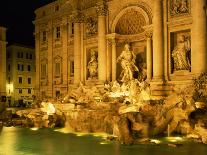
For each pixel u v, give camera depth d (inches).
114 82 1473.9
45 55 2102.6
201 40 1221.1
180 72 1312.7
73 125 1252.5
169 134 1042.7
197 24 1232.2
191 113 1041.5
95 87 1558.8
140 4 1485.0
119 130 962.1
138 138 965.8
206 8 1229.1
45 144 929.5
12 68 3053.6
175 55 1342.3
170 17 1355.8
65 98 1571.1
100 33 1630.2
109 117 1142.3
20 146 900.6
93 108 1274.6
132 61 1525.6
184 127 1042.7
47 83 2062.0
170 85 1333.7
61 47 1971.0
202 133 938.7
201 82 1146.7
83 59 1774.1
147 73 1438.2
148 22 1444.4
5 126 1448.1
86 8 1769.2
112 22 1612.9
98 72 1649.9
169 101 1090.1
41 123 1384.1
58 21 2000.5
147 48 1441.9
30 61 3235.7
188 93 1123.3
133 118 992.2
